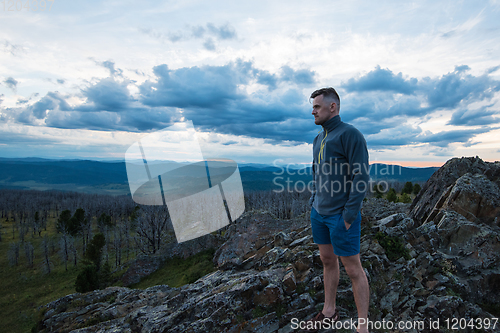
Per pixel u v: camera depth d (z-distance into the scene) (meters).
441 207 8.59
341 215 2.82
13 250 71.25
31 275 61.41
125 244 71.12
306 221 20.66
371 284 4.46
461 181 8.28
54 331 7.47
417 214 10.42
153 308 5.53
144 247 43.88
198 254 28.94
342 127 2.80
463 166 9.94
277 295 4.17
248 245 20.58
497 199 7.32
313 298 4.14
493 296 4.93
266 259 5.64
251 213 24.11
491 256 5.50
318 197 3.05
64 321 8.25
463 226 6.40
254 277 4.49
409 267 4.91
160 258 31.12
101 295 10.71
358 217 2.89
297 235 6.72
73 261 68.31
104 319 6.43
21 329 38.72
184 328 4.17
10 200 149.50
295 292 4.26
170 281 25.47
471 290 4.87
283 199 61.88
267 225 21.91
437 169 10.85
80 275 37.00
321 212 2.98
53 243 81.81
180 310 4.70
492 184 8.11
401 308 4.22
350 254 2.87
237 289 4.36
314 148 3.23
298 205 56.91
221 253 21.97
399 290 4.48
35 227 99.38
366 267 4.69
